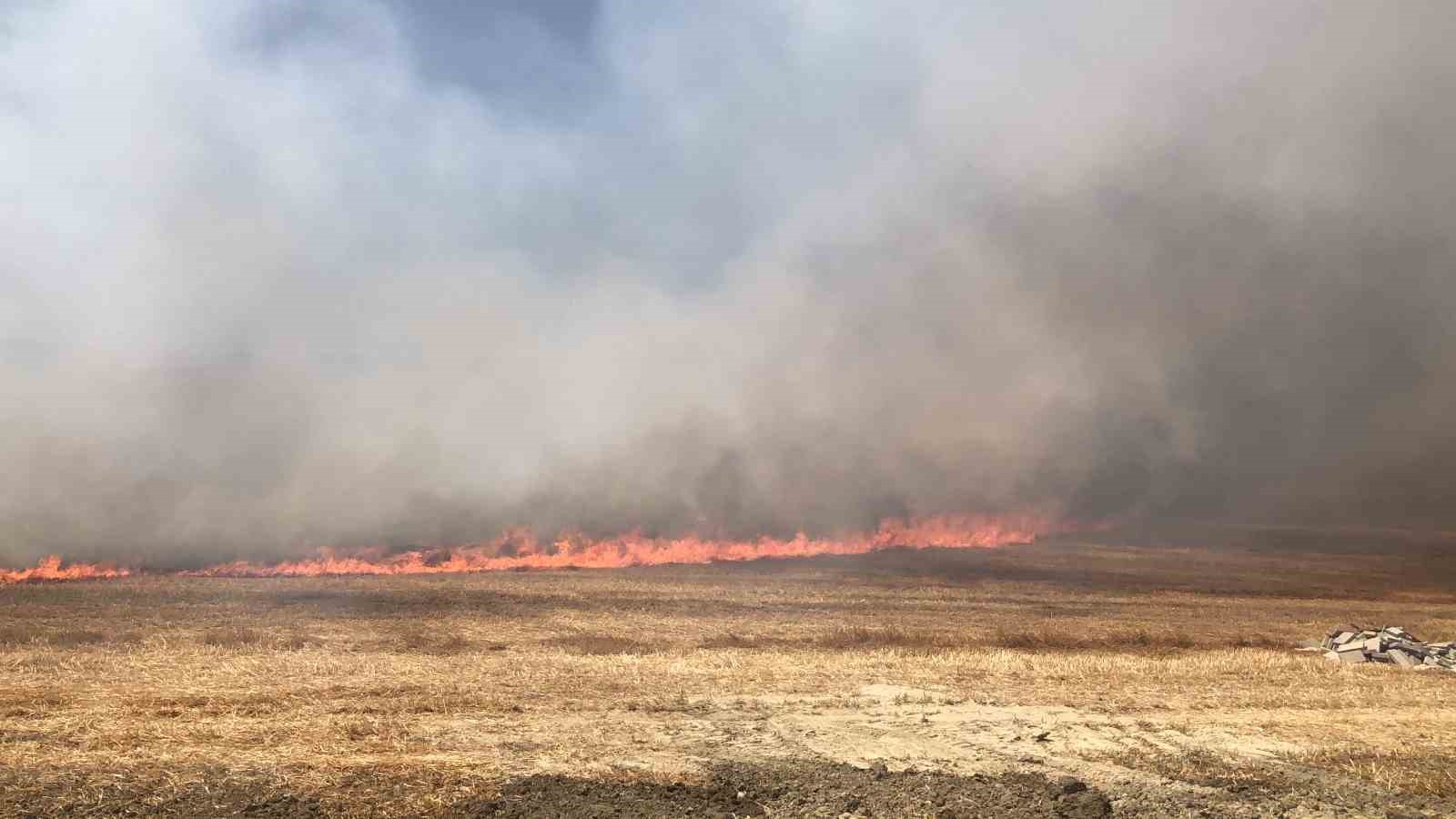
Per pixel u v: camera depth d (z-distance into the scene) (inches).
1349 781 546.9
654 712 684.1
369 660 869.8
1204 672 922.1
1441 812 498.0
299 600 1525.6
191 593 1584.6
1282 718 720.3
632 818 460.8
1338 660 1078.4
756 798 498.9
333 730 597.3
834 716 688.4
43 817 436.1
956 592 2022.6
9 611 1283.2
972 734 647.1
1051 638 1218.6
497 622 1299.2
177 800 459.5
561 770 527.8
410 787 485.7
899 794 507.5
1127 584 2397.9
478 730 611.5
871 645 1109.7
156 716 623.2
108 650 921.5
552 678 791.7
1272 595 2285.9
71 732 572.7
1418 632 1593.3
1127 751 610.9
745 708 705.0
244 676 769.6
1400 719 726.5
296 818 442.6
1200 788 533.0
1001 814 481.4
